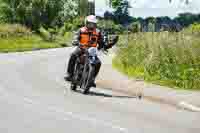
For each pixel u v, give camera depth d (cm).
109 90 2558
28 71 3434
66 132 1415
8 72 3275
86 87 2303
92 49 2300
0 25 9756
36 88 2442
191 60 3025
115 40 2377
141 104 2072
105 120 1628
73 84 2402
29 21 11256
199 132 1527
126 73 3281
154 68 2953
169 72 2848
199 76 2736
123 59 3641
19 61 4475
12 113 1689
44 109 1800
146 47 3444
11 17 11269
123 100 2169
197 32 3569
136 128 1523
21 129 1434
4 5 11219
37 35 10862
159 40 3350
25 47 8331
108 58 5241
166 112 1892
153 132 1479
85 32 2350
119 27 12038
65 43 11069
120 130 1474
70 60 2388
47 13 11700
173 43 3206
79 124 1539
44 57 5369
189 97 2209
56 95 2211
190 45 3216
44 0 11469
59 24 13038
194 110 1973
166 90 2442
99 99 2158
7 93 2194
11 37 9088
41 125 1503
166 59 3020
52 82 2781
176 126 1605
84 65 2316
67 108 1845
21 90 2327
